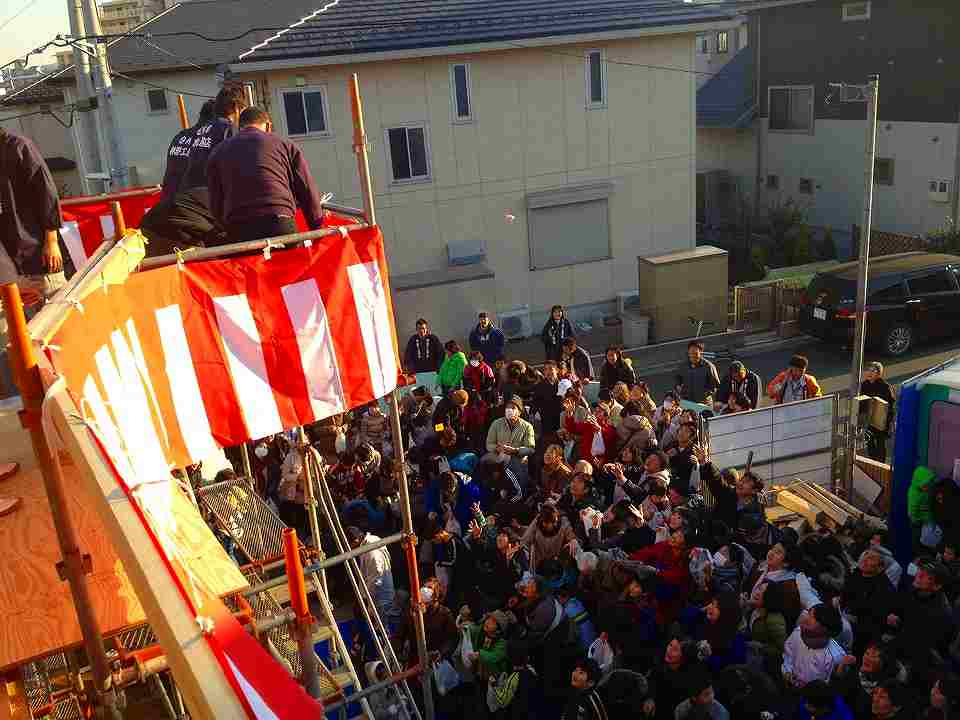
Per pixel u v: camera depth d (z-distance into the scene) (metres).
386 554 8.59
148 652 3.29
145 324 4.52
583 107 21.03
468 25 20.06
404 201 20.36
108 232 7.96
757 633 7.34
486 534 9.20
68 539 2.77
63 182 31.52
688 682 6.57
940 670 6.69
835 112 25.98
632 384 13.01
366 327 5.24
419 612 6.29
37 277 5.33
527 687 7.25
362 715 6.77
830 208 26.75
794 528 9.73
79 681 3.25
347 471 10.30
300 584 3.91
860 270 10.55
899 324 17.83
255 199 5.20
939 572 7.19
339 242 5.12
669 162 21.97
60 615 2.96
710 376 13.06
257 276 4.86
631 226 22.06
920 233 23.77
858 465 10.84
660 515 9.11
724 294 19.84
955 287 18.20
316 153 19.66
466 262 20.88
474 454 11.34
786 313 19.67
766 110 28.58
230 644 2.01
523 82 20.50
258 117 5.43
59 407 2.38
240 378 4.82
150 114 23.73
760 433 10.80
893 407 11.71
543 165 21.09
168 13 25.36
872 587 7.49
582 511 8.98
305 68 19.05
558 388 12.52
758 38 28.38
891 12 23.69
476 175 20.67
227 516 6.66
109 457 2.24
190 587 2.20
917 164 23.61
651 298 19.62
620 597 7.65
